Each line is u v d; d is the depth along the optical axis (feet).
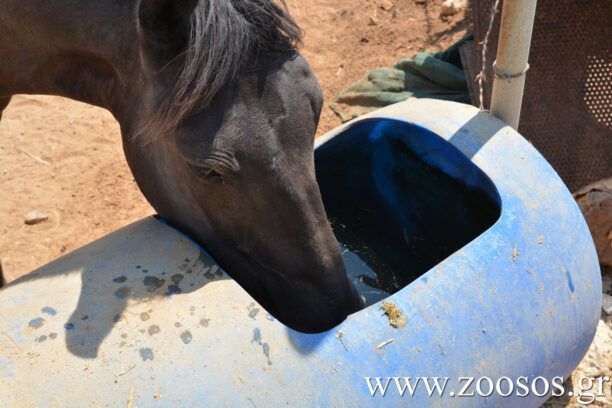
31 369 5.46
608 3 11.05
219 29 5.54
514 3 7.57
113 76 6.94
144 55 5.74
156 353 5.55
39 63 7.61
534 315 6.75
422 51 14.99
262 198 5.99
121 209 12.47
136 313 5.78
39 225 12.21
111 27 6.53
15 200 12.66
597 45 11.26
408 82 13.64
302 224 6.13
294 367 5.68
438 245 8.94
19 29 7.36
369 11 16.47
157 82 5.82
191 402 5.39
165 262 6.17
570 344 7.28
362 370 5.85
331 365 5.78
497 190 7.16
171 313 5.77
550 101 11.44
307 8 16.89
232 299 5.87
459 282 6.42
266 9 5.86
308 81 6.00
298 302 6.59
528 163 7.48
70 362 5.49
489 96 11.99
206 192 6.20
